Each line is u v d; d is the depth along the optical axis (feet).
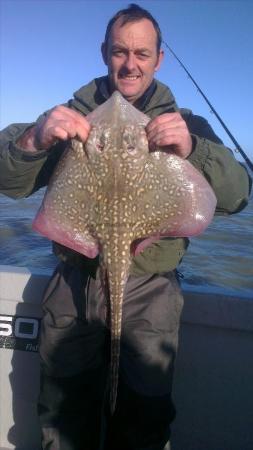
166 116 2.76
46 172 3.49
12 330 4.20
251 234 15.25
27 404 4.23
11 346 4.21
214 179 3.03
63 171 2.89
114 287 2.83
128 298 3.31
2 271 4.20
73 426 3.47
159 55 3.66
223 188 3.08
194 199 2.85
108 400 3.82
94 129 2.81
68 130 2.71
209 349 4.00
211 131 3.51
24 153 3.06
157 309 3.29
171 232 2.90
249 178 3.30
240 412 4.01
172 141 2.70
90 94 3.57
